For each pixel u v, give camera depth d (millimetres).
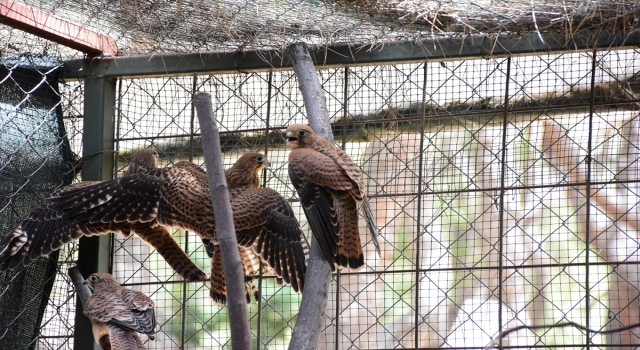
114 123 7312
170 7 6414
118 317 6008
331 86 7082
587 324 6246
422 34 6719
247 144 7207
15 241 6176
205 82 7281
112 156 7250
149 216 6121
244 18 6547
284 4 6238
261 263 6676
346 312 10109
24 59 7121
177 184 6195
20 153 6926
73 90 7430
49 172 7113
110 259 7156
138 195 6199
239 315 4242
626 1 6004
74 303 7082
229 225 4289
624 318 9617
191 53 7094
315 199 5625
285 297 9234
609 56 6691
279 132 7141
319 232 5566
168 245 6395
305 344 5406
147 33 6914
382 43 6809
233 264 4266
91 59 7219
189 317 8719
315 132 6207
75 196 6285
